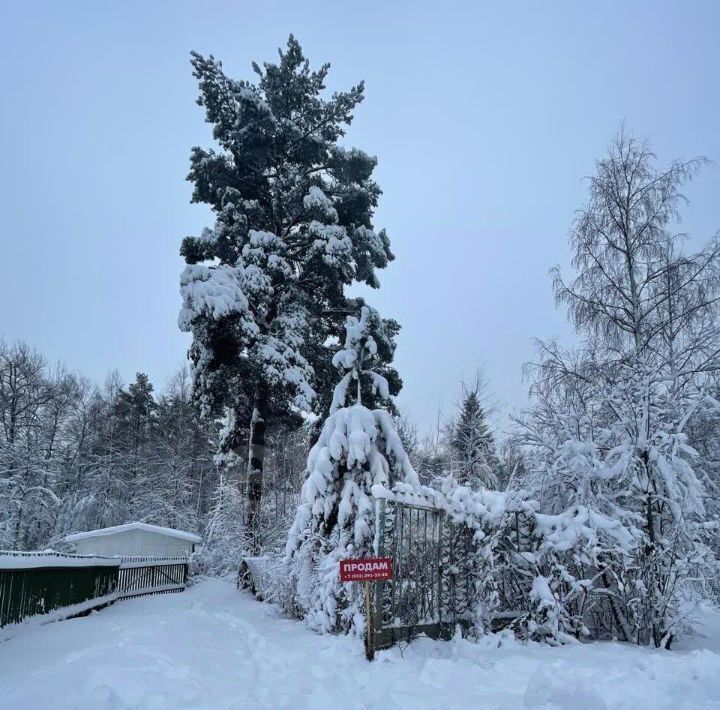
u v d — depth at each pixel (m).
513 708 4.70
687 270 15.37
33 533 33.84
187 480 42.44
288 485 32.62
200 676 5.71
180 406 48.41
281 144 23.08
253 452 21.44
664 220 16.22
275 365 19.84
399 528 7.84
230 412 26.25
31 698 4.57
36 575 9.74
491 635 7.77
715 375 11.39
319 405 22.92
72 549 28.23
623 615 8.68
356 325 10.88
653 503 9.01
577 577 8.83
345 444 9.52
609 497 9.29
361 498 8.79
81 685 5.01
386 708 4.79
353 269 23.66
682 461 8.77
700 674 5.39
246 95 21.77
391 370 22.28
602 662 6.40
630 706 4.69
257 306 21.83
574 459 9.02
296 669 6.14
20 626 8.76
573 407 10.47
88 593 12.98
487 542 8.39
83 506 37.81
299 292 22.69
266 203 23.55
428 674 5.82
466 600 8.31
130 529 28.16
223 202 22.11
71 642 7.42
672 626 8.25
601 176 16.89
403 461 9.71
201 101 22.94
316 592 8.98
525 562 8.60
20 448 33.69
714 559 8.93
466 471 28.33
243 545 20.58
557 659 6.51
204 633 8.47
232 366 21.31
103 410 49.34
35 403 36.69
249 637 8.30
